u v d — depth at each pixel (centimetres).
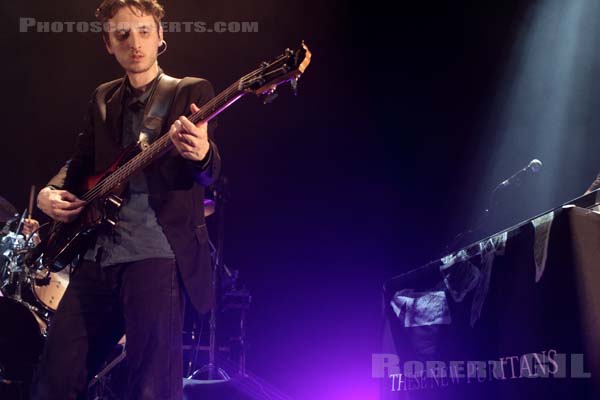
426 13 648
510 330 160
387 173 670
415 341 214
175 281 191
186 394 391
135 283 189
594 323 135
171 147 192
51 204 201
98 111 217
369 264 668
